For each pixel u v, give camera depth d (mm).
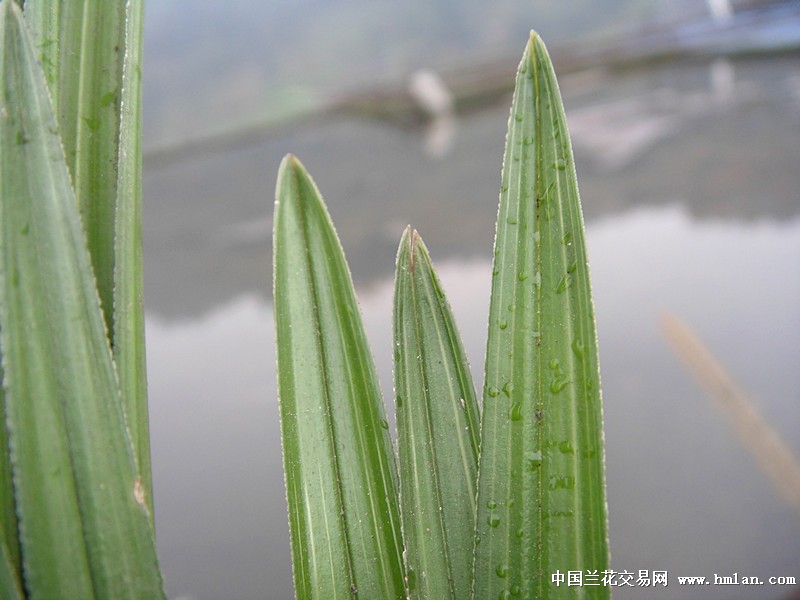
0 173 63
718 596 268
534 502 70
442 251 569
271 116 966
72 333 64
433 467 78
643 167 638
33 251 64
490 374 72
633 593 276
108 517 65
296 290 78
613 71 914
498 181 677
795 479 318
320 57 1051
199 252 656
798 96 719
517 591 71
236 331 529
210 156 892
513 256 71
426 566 76
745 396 362
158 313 571
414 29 1082
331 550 76
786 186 555
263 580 322
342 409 77
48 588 63
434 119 886
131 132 68
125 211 67
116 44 74
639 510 318
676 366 396
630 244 525
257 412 439
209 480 390
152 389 477
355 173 763
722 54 889
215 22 1148
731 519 303
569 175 70
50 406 64
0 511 65
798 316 407
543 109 71
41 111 65
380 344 460
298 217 78
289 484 76
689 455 341
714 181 586
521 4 1112
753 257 477
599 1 1101
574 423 70
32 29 72
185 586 324
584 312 69
